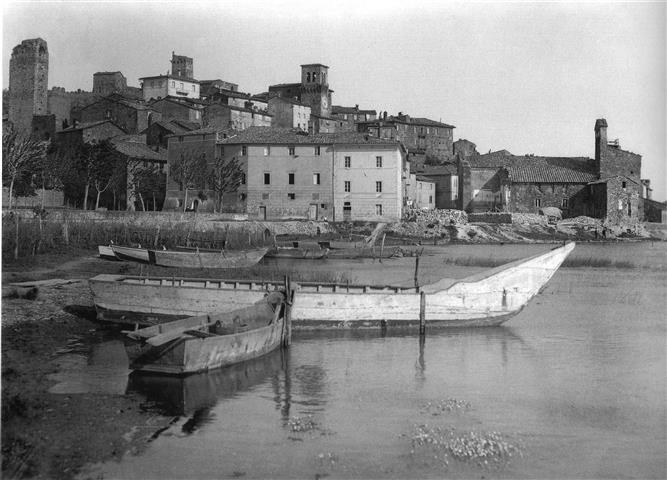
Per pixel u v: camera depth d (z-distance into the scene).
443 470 16.67
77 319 31.95
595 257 81.12
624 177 121.56
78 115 135.00
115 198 100.94
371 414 20.47
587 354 28.56
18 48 119.75
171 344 23.52
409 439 18.50
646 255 84.94
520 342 30.77
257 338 26.16
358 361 26.78
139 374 23.75
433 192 141.25
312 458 17.22
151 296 31.16
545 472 16.64
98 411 19.98
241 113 133.75
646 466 17.06
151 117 132.88
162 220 76.00
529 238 110.25
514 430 19.36
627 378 24.88
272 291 30.55
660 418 20.45
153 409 20.44
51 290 35.91
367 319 31.70
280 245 80.38
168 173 107.81
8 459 16.66
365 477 16.20
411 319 32.09
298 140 101.75
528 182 127.44
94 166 91.25
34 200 86.75
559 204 127.06
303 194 101.75
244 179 102.94
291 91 169.00
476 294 33.09
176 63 168.00
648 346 30.19
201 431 18.88
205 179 101.69
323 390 22.83
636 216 121.69
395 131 166.25
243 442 18.17
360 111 183.62
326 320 31.36
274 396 22.08
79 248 56.75
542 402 21.81
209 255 56.06
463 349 29.28
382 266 65.06
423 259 73.56
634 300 44.84
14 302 33.03
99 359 25.69
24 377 22.80
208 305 30.94
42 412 19.70
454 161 169.88
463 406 21.38
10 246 48.31
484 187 129.88
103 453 17.23
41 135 113.62
